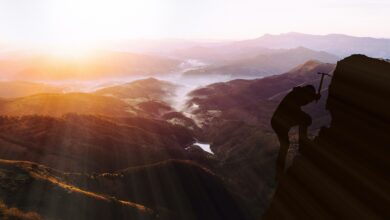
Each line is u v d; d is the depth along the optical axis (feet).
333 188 7.80
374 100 7.55
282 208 9.02
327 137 8.52
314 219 7.99
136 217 438.81
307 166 8.68
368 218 6.92
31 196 383.45
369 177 7.29
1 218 323.37
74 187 455.22
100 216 403.34
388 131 7.18
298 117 9.17
